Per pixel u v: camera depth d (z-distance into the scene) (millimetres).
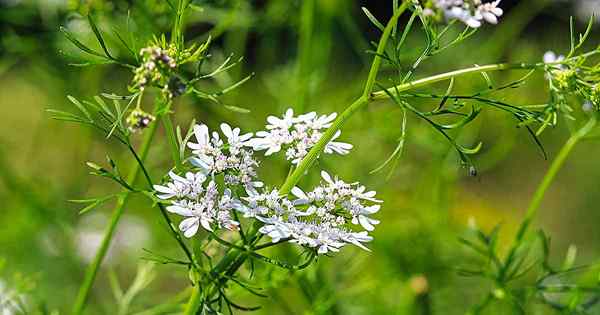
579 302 349
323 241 241
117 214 313
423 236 434
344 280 396
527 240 361
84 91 442
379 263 435
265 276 346
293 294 420
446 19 240
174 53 263
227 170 252
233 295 343
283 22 446
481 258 432
